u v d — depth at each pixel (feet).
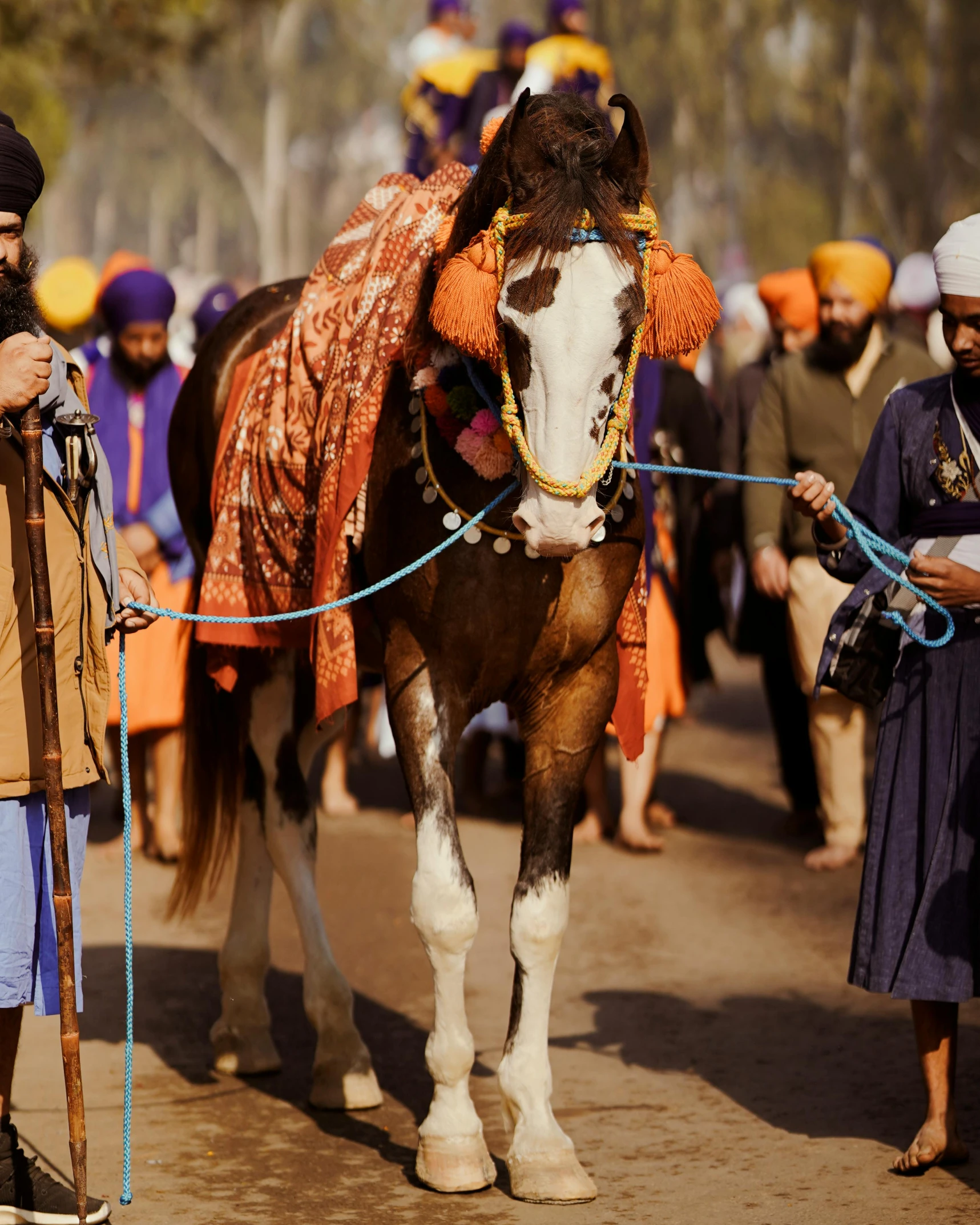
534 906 16.28
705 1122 17.88
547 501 14.21
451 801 16.34
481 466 15.65
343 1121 18.13
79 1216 14.29
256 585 18.95
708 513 31.45
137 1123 18.03
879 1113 18.10
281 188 222.48
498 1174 16.71
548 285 13.97
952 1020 16.53
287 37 217.36
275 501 18.69
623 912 26.27
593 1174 16.56
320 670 16.78
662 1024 21.09
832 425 27.81
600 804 31.24
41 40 58.49
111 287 28.73
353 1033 18.66
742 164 209.77
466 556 15.99
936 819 16.20
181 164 288.30
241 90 242.78
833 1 185.06
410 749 16.35
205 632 19.02
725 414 32.40
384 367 16.81
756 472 28.19
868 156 189.47
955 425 16.56
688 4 179.83
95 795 35.58
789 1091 18.80
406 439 16.46
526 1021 16.33
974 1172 16.46
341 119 266.57
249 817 20.02
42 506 14.03
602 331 13.96
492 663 16.35
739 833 31.86
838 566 17.52
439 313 14.65
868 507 17.13
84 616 15.03
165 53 62.69
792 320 31.83
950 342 16.44
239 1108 18.53
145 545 28.78
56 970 14.87
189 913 21.03
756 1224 15.31
